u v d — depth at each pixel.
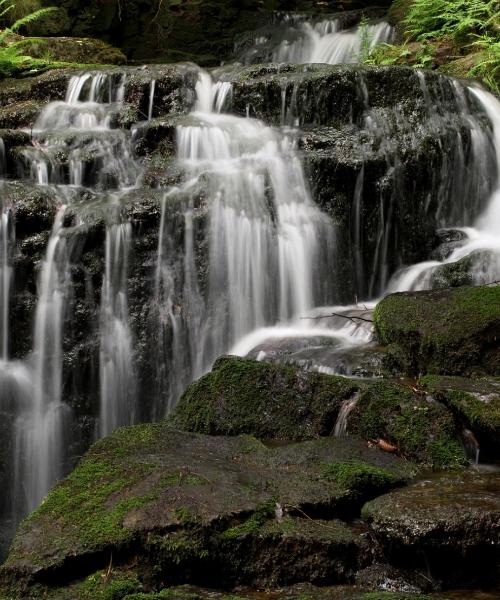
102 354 7.17
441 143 8.59
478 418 4.45
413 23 12.65
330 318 7.12
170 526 3.51
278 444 4.82
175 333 7.29
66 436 7.09
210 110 9.50
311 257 7.71
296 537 3.55
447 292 5.95
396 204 8.18
